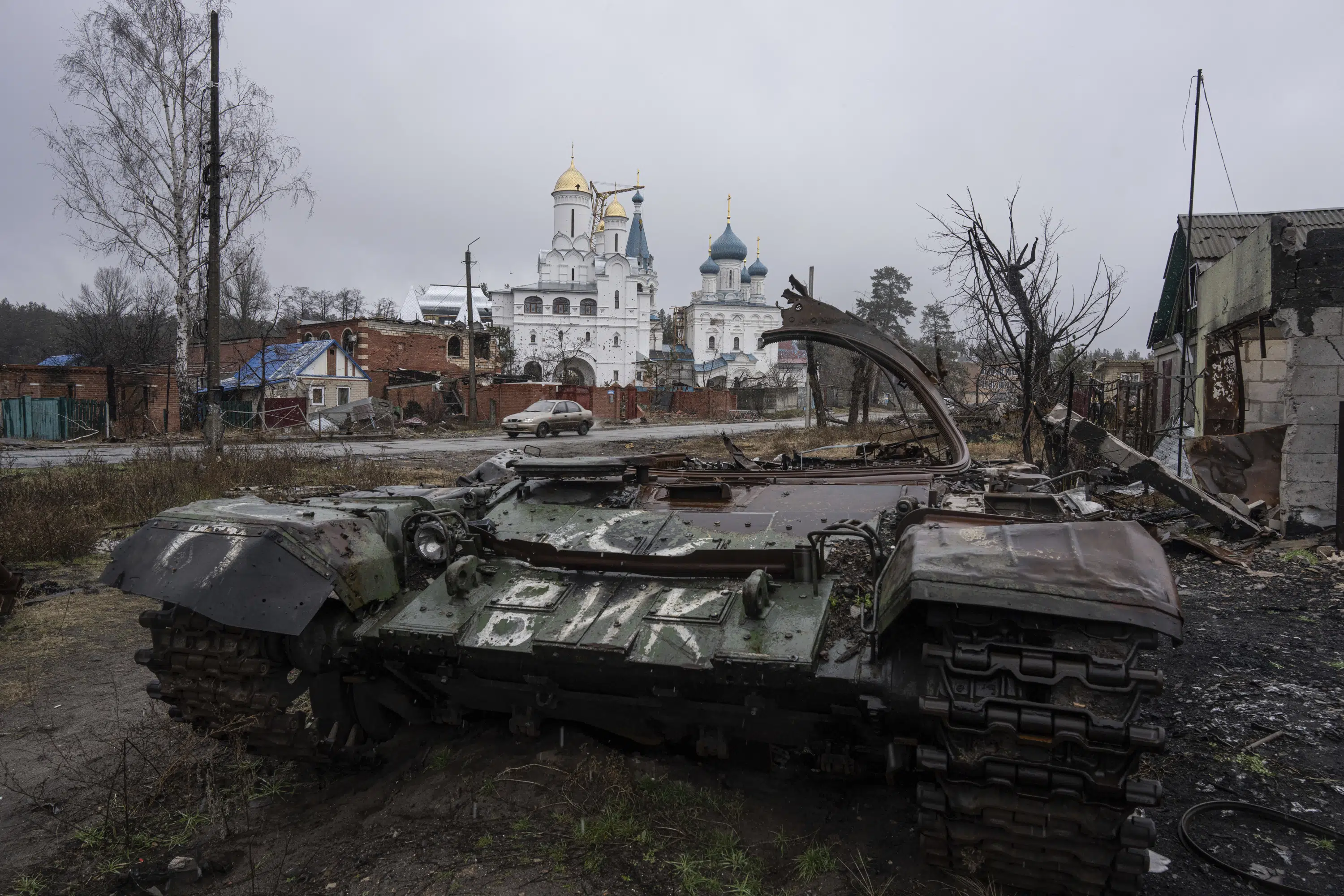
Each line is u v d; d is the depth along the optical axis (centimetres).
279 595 317
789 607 315
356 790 381
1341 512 846
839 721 307
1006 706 249
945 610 264
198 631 338
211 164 1727
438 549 377
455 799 354
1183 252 1669
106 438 2500
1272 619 652
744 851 317
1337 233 891
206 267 2652
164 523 355
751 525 395
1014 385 1301
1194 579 782
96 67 2333
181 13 2403
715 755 340
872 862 312
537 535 389
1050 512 368
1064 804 253
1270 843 343
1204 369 1315
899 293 5603
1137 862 253
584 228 6381
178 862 326
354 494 445
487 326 5919
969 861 280
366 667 369
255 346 3878
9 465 1379
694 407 4853
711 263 7331
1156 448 1438
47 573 830
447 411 3709
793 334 627
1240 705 480
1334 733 444
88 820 367
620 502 434
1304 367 907
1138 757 244
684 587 337
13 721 481
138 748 430
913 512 321
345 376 3359
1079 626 252
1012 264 1068
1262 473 1020
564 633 314
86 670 565
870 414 4247
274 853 333
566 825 331
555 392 3884
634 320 6278
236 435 2384
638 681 313
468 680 353
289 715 350
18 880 323
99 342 3516
